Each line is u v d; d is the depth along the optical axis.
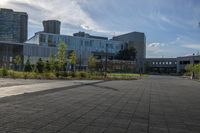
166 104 14.82
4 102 12.60
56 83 28.53
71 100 14.55
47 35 127.44
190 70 96.62
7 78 37.72
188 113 11.94
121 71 129.62
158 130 8.30
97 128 8.16
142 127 8.60
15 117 9.25
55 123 8.60
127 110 11.95
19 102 12.80
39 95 16.16
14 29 195.25
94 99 15.47
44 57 110.06
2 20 191.12
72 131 7.66
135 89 25.11
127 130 8.09
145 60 164.62
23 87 21.42
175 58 157.88
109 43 148.50
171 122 9.68
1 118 9.02
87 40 138.62
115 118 9.90
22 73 43.06
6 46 104.25
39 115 9.82
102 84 30.50
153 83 39.91
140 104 14.23
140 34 167.00
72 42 133.75
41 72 46.38
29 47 108.12
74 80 38.19
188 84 41.06
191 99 18.16
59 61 50.62
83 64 124.50
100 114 10.60
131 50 148.62
